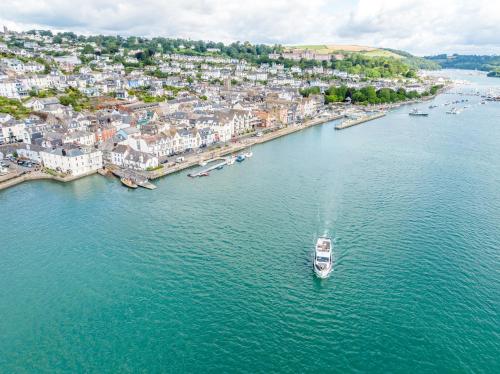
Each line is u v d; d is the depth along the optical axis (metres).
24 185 164.75
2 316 88.44
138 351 78.81
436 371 74.62
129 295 94.69
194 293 95.00
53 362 76.88
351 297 93.75
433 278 101.25
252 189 161.00
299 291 95.81
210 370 74.44
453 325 85.44
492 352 78.81
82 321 86.81
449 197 155.00
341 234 123.12
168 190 159.50
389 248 115.06
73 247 115.12
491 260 109.62
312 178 175.38
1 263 107.50
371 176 179.62
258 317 87.31
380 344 80.38
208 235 121.69
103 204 144.75
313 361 76.44
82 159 175.62
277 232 124.06
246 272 103.12
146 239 119.25
